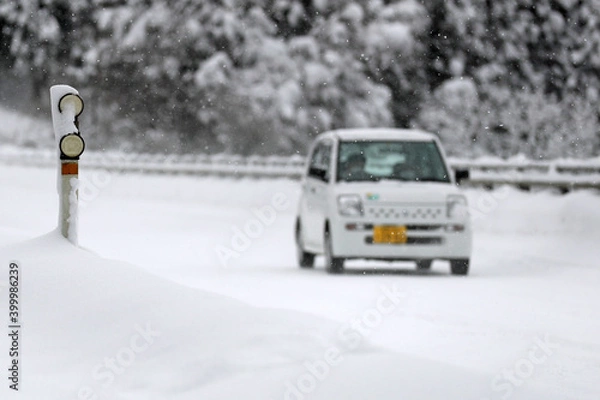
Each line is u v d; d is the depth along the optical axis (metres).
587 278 25.83
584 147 85.44
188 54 96.44
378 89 92.75
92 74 105.38
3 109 140.88
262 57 91.06
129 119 105.00
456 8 102.31
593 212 38.62
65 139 13.43
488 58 104.50
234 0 92.69
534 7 106.69
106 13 99.75
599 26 106.88
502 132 98.12
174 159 80.31
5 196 53.78
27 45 125.94
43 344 10.86
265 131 90.62
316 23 92.75
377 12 92.75
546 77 107.44
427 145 29.23
